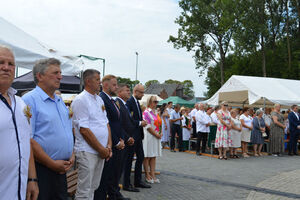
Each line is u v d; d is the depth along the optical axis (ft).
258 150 38.83
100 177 12.12
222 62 116.26
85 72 11.53
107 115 13.55
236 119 34.78
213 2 111.45
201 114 36.14
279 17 110.01
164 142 45.16
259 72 116.57
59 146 8.71
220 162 31.12
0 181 6.00
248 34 102.12
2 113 6.09
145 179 21.03
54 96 9.21
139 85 18.11
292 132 39.17
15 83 30.19
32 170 7.40
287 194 18.66
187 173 24.54
